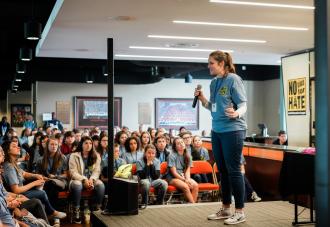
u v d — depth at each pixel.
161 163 7.22
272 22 7.48
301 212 4.45
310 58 10.10
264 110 18.27
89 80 15.59
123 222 4.25
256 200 7.48
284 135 10.62
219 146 3.97
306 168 4.07
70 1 6.21
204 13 6.90
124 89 17.47
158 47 10.04
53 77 15.35
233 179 3.89
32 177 6.31
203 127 18.11
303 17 7.12
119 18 7.23
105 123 17.28
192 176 7.46
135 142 7.30
